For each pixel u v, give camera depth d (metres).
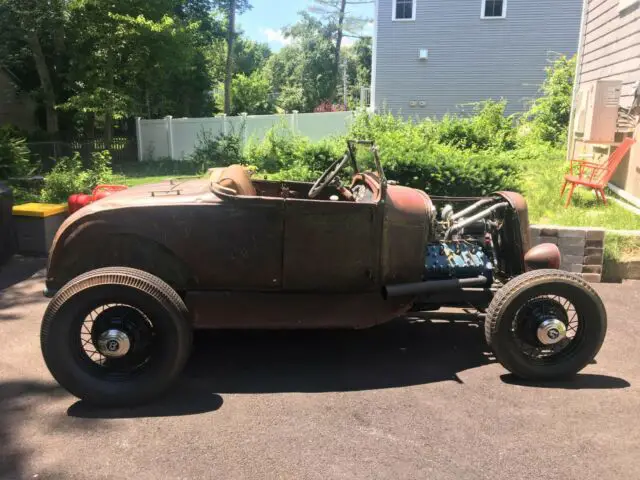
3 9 17.00
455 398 3.56
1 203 6.47
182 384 3.74
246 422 3.26
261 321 3.88
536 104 20.95
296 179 7.56
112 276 3.29
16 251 6.89
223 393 3.62
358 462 2.88
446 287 3.97
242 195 3.85
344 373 3.93
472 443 3.05
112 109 18.38
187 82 27.53
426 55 21.55
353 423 3.25
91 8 17.86
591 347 3.72
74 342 3.36
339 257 3.83
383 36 21.69
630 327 4.77
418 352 4.30
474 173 7.32
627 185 9.23
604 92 9.30
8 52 18.48
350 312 3.98
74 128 22.62
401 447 3.01
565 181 8.85
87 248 3.67
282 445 3.03
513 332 3.71
